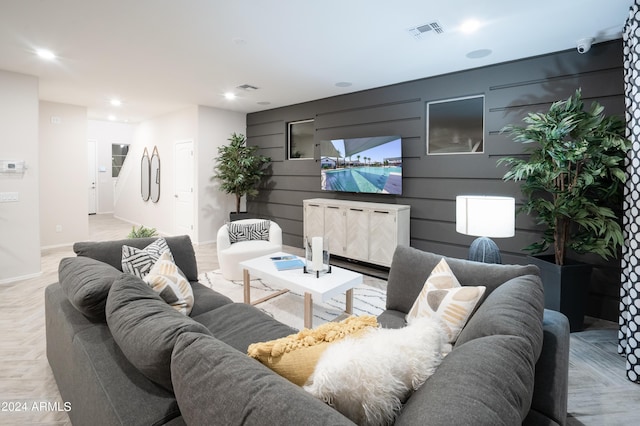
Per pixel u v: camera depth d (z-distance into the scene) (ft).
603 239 9.29
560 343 4.49
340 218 15.72
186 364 3.04
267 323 6.48
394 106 15.26
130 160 28.40
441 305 5.56
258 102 19.15
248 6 8.49
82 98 18.04
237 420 2.44
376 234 14.39
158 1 8.28
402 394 3.00
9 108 13.37
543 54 11.39
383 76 14.07
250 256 13.35
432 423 2.19
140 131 26.50
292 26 9.56
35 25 9.50
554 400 3.98
